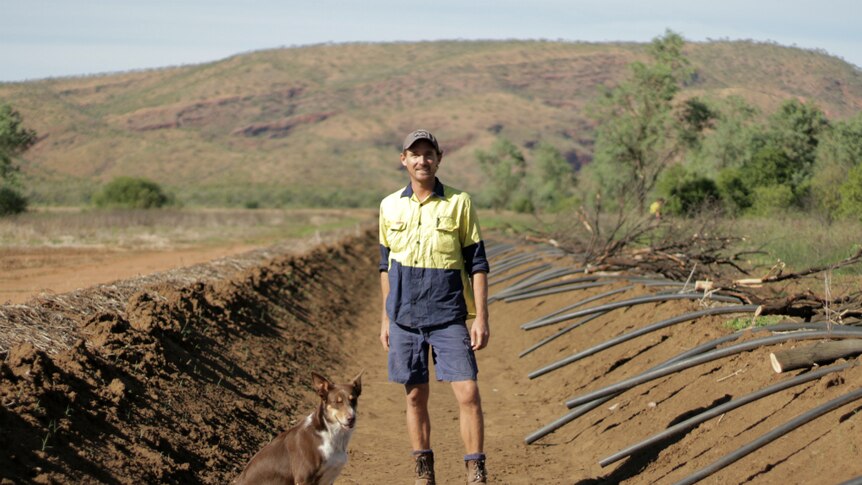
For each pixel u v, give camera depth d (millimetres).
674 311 9852
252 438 7676
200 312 10305
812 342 6566
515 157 95312
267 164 187375
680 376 7617
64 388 5926
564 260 18453
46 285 15953
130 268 21031
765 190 28375
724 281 11531
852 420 4906
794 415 5551
